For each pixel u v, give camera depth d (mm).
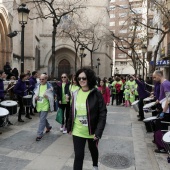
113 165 4965
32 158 5266
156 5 14656
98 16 39062
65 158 5305
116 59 75188
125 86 15633
